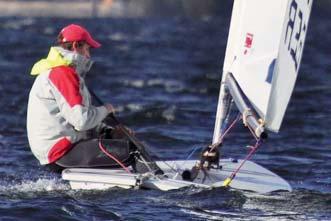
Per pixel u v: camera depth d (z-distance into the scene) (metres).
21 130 44.78
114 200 28.42
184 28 163.50
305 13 30.11
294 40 29.84
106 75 73.56
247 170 31.53
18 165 35.56
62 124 29.39
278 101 29.72
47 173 33.75
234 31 30.23
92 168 29.69
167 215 26.97
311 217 27.19
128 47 109.06
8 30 142.88
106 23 172.88
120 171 29.69
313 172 35.62
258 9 29.66
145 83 68.00
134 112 50.72
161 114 50.28
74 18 195.62
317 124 48.97
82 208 27.53
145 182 29.12
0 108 51.91
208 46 120.69
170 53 103.31
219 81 71.88
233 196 28.73
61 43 29.41
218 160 31.05
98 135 30.30
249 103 29.67
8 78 68.81
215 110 53.03
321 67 88.50
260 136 28.11
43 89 29.25
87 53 29.56
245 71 29.78
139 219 26.52
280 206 28.19
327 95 62.00
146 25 168.25
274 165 37.00
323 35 155.88
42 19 189.38
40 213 26.97
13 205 27.78
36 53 97.12
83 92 29.19
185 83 69.31
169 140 42.38
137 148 29.77
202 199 28.42
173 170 31.14
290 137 44.44
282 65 29.59
